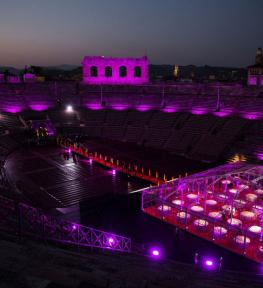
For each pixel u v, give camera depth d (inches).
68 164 1897.1
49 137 2426.2
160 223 1111.0
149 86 3029.0
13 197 1170.0
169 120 2465.6
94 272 317.7
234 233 1021.8
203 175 1258.0
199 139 2156.7
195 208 1139.9
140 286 309.9
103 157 2006.6
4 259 323.3
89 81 3157.0
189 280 391.9
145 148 2252.7
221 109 2367.1
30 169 1797.5
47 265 316.5
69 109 2765.7
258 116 2117.4
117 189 1528.1
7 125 2472.9
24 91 2992.1
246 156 1849.2
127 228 1098.1
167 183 1250.0
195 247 985.5
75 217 1207.6
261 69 2923.2
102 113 2741.1
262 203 1151.0
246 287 393.7
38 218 603.8
